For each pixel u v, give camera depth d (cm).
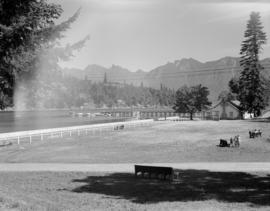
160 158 3462
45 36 1484
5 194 1576
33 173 2686
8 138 4853
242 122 8062
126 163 3209
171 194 1973
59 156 3681
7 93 1496
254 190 2069
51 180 2417
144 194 1980
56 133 5762
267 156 3425
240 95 9888
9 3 1380
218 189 2103
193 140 4884
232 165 2970
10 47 1384
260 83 9462
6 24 1405
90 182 2352
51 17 1455
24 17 1400
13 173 2689
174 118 10769
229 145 4138
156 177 2477
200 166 2961
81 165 3100
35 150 4128
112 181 2392
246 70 9744
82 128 6366
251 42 9750
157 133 5972
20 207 1345
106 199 1802
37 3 1423
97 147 4344
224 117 11200
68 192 2019
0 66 1422
